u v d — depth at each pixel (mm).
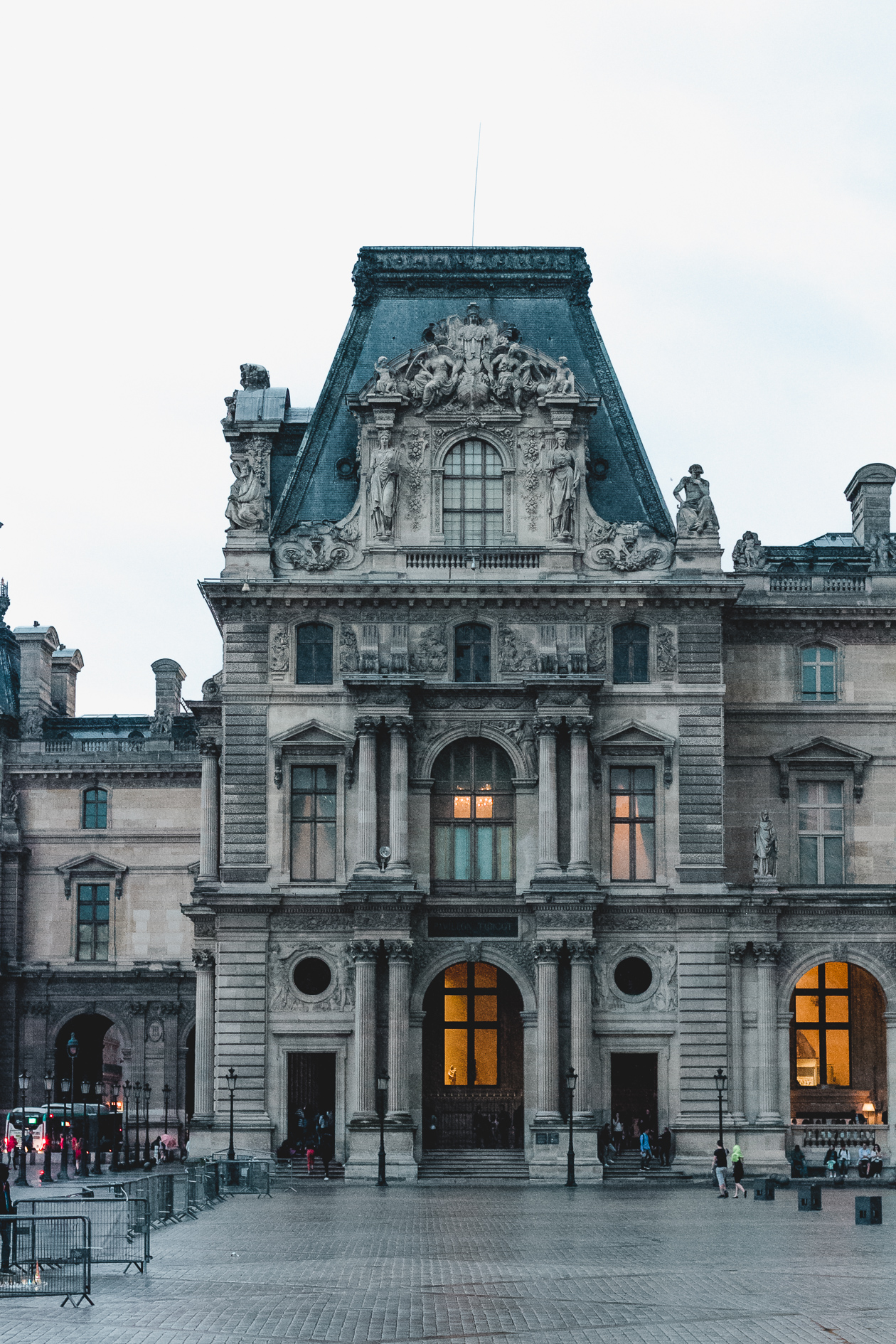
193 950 103312
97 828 129125
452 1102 98438
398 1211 69562
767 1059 92625
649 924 93438
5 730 129500
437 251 102312
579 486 96062
